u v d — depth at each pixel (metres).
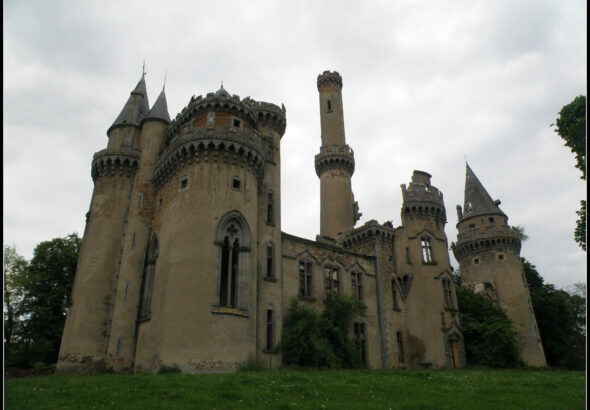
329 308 34.25
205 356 23.30
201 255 25.53
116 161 34.91
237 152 29.03
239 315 25.33
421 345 37.94
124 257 31.33
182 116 32.84
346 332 33.66
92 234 32.69
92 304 30.48
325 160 51.91
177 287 24.88
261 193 32.72
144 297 29.33
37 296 41.03
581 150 24.28
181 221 26.86
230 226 27.67
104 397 14.27
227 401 14.01
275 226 32.78
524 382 20.78
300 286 33.91
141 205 32.66
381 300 38.25
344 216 49.03
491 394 17.11
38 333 38.66
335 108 56.47
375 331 36.94
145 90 41.78
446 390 17.59
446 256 42.31
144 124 36.34
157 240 30.12
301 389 16.20
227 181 28.16
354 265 38.22
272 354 28.27
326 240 40.59
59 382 17.23
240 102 31.67
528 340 47.06
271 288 30.23
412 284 40.22
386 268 40.56
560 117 25.45
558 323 52.31
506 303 49.41
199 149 28.56
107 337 30.05
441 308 39.31
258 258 30.36
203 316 24.09
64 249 43.34
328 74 58.44
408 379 20.17
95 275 31.33
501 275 50.72
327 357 28.53
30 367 38.25
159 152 34.97
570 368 50.72
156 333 24.84
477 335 41.31
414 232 41.78
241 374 19.77
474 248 53.44
